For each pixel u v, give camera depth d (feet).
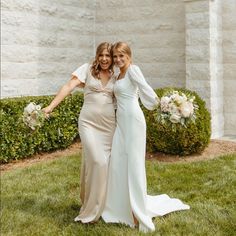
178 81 30.12
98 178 13.23
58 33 29.89
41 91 28.91
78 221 13.75
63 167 21.27
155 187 17.43
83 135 13.51
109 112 13.67
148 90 12.98
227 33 28.43
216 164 20.99
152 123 23.17
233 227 12.71
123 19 31.96
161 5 30.35
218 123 28.43
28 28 27.78
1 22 26.09
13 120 22.58
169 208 14.25
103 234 12.48
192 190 16.99
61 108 25.25
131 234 12.41
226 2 28.22
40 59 28.73
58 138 25.26
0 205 15.55
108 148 13.69
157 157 23.32
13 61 26.96
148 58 31.27
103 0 32.58
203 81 26.94
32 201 16.01
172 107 12.57
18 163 22.99
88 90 13.84
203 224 13.07
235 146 25.35
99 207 13.34
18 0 26.99
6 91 26.63
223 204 14.99
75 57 31.32
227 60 28.68
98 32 32.78
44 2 28.73
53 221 13.78
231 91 28.81
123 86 13.38
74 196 16.55
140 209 12.98
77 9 31.22
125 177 13.25
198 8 26.71
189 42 27.25
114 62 13.78
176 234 12.34
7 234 12.75
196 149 23.49
